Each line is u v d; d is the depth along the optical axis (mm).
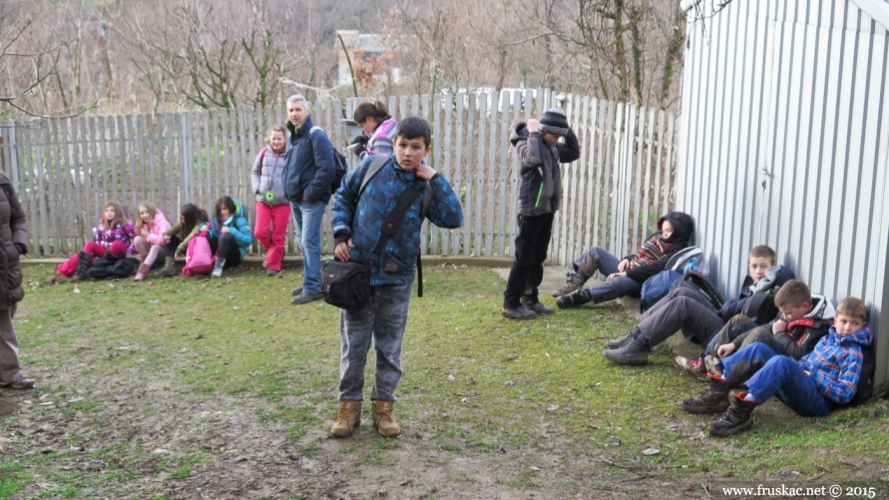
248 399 5426
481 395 5438
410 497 3885
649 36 11711
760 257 5633
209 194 10609
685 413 5062
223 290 9016
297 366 6141
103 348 6832
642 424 4918
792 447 4344
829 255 5180
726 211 6633
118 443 4715
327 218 10414
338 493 3930
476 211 10070
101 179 10984
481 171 9961
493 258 10008
